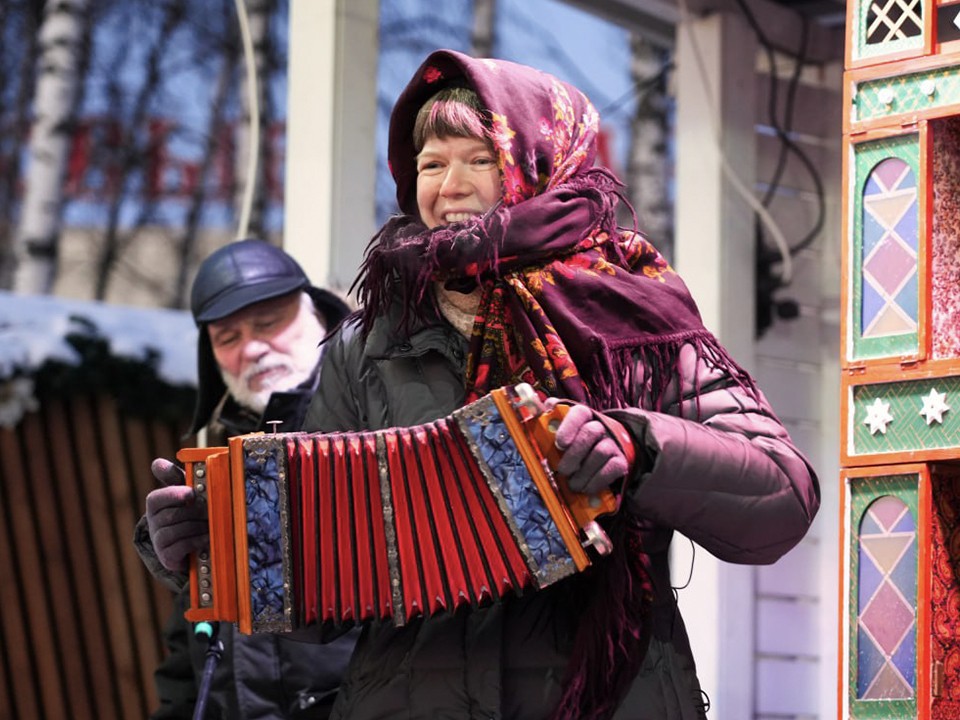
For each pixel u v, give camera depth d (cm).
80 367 1496
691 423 636
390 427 682
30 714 1514
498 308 671
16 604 1518
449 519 635
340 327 723
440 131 688
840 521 853
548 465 620
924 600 818
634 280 673
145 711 1544
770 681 1442
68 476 1530
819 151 1526
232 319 1034
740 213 1466
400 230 694
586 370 659
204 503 656
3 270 2639
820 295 1517
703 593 1423
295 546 648
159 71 2716
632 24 1516
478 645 646
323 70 1298
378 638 667
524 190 679
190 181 2703
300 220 1299
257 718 896
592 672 630
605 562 637
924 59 845
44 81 2667
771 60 1492
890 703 828
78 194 2678
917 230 843
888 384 846
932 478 830
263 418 996
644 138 2678
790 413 1488
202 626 796
